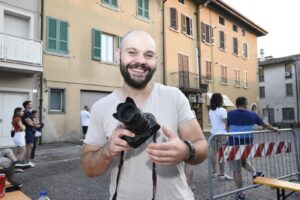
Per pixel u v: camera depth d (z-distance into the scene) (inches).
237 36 1144.8
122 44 61.4
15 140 303.9
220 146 176.6
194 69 901.2
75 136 579.2
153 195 56.2
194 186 221.5
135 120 46.5
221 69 1028.5
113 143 49.8
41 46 516.4
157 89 64.0
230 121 202.4
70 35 583.8
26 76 519.2
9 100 505.7
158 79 770.8
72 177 273.6
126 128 49.1
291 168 223.3
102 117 64.1
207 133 834.2
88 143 63.9
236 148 184.4
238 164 187.5
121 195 58.7
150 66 60.1
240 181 187.9
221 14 1043.3
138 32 61.1
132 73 59.8
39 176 276.8
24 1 519.2
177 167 60.1
